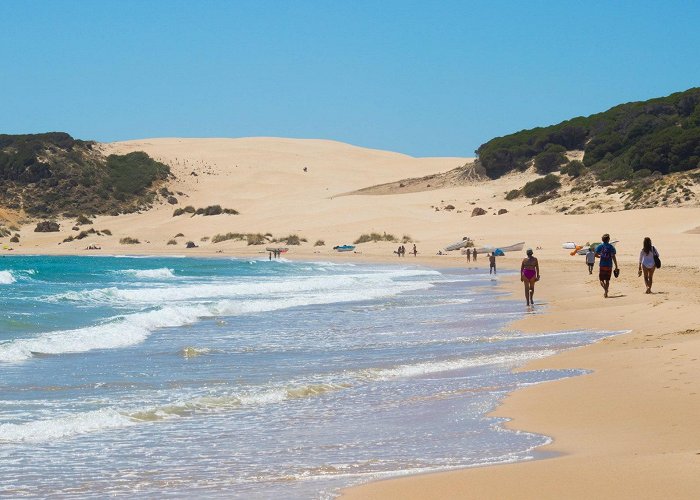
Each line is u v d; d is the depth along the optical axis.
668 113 124.38
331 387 12.66
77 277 46.25
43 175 142.75
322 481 7.58
